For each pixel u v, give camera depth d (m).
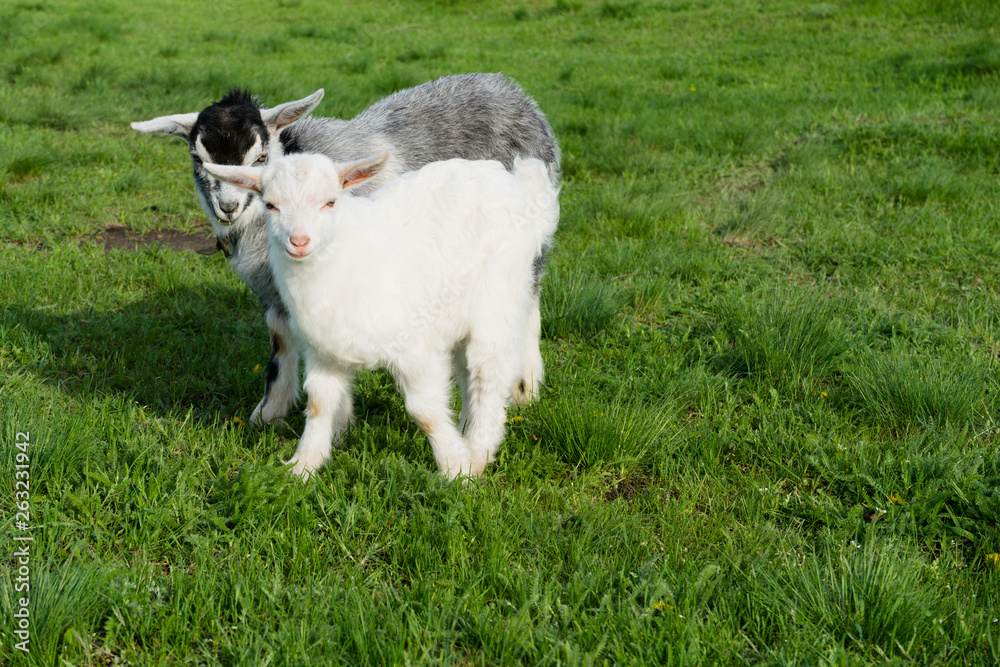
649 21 16.44
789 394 4.12
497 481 3.43
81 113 9.07
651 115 9.48
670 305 5.18
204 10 19.00
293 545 2.89
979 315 4.91
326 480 3.34
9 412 3.46
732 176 7.67
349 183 3.15
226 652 2.51
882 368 4.06
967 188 6.80
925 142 7.96
